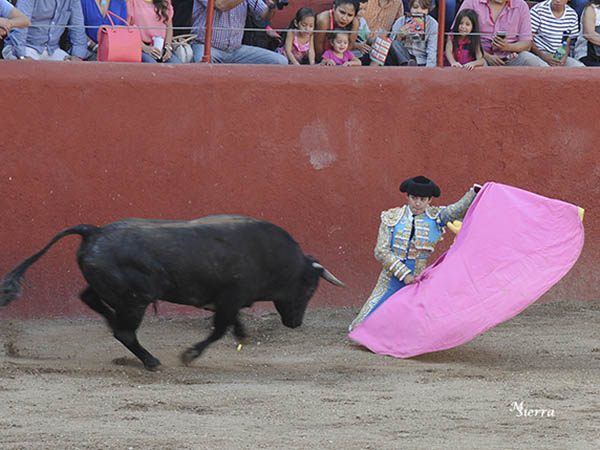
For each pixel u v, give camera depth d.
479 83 18.36
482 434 9.43
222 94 17.38
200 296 12.59
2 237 16.44
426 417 10.17
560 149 18.67
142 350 12.57
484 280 14.02
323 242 17.84
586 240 18.73
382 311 14.62
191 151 17.27
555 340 15.59
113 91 16.89
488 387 11.89
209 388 11.54
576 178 18.75
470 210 14.59
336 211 17.89
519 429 9.66
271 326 16.56
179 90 17.19
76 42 18.09
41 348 14.56
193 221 12.76
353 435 9.30
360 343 14.74
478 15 19.52
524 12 19.64
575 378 12.59
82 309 16.78
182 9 19.14
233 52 19.03
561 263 14.09
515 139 18.52
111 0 18.31
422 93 18.17
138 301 12.19
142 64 17.14
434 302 14.09
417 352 14.03
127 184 17.00
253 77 17.52
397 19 20.38
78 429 9.32
